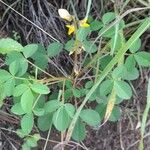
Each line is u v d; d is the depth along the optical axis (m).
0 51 0.27
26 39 0.36
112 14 0.32
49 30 0.36
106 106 0.32
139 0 0.33
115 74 0.29
